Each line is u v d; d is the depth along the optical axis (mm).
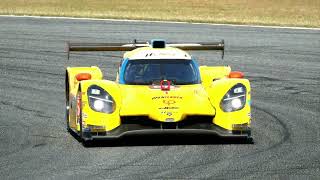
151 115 29938
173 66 33125
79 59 61094
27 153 29438
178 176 25422
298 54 65125
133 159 28047
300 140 31797
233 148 29906
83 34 77562
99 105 30297
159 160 27828
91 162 27656
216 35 78500
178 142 30922
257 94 45406
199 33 79938
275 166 26953
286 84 49625
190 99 30766
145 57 33500
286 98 43906
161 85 31375
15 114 38688
